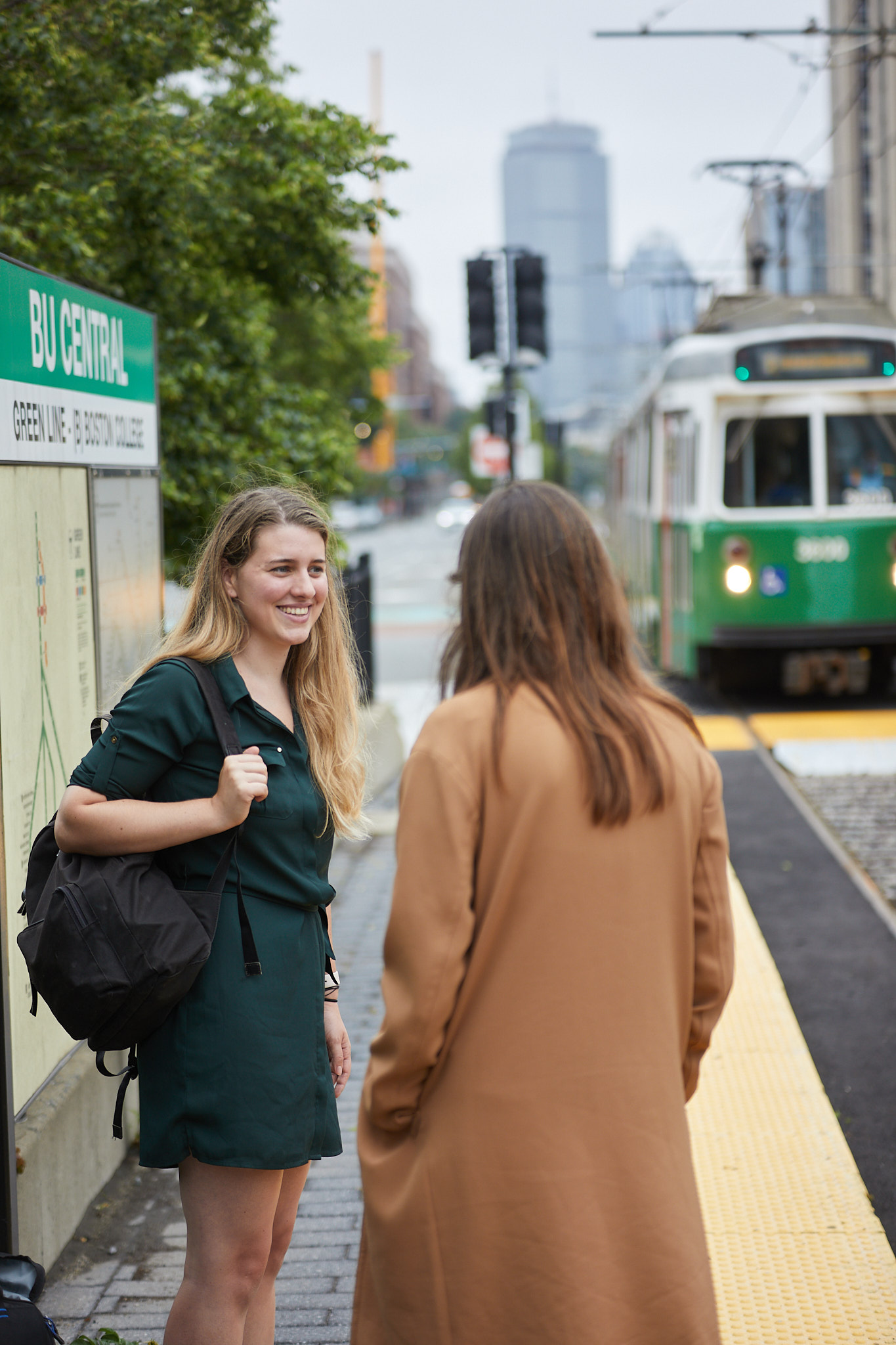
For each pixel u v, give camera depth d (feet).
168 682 7.66
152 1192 12.63
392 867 25.29
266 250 27.17
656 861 6.19
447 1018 5.97
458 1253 5.93
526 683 6.20
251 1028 7.59
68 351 11.96
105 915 7.23
